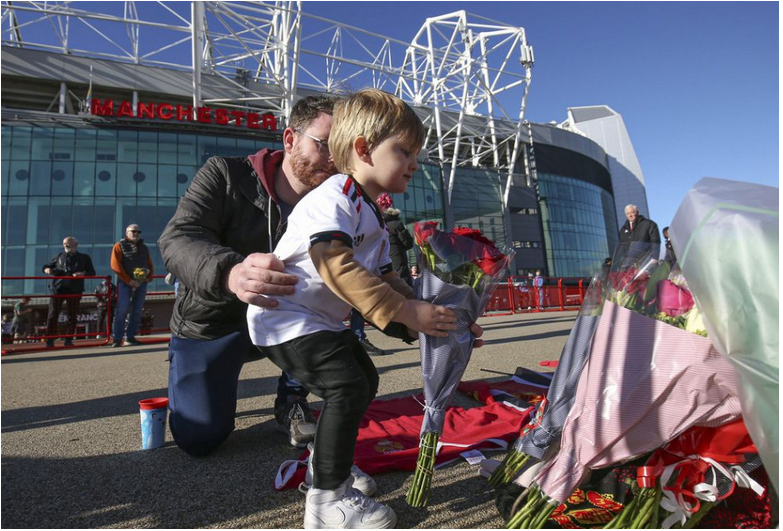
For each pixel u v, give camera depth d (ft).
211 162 7.34
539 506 4.39
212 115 81.41
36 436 8.18
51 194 71.20
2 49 87.76
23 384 14.32
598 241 153.38
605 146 244.63
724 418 4.08
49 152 72.23
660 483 4.17
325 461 4.61
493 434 7.48
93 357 21.95
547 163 144.15
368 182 4.99
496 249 5.09
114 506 5.24
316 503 4.58
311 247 4.37
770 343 3.33
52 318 27.50
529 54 111.34
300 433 7.18
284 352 4.79
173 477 6.12
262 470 6.35
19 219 69.41
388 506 5.07
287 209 7.52
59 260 28.50
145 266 27.25
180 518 4.94
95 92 97.04
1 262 67.77
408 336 5.63
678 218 4.09
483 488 5.63
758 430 3.43
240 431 8.34
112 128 75.56
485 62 113.50
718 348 3.67
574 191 149.38
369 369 5.41
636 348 4.39
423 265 5.08
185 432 6.74
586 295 5.50
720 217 3.65
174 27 80.64
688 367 4.09
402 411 9.17
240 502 5.32
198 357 6.92
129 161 75.36
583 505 4.83
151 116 78.28
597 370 4.55
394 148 4.81
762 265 3.42
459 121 109.50
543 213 139.54
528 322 35.73
